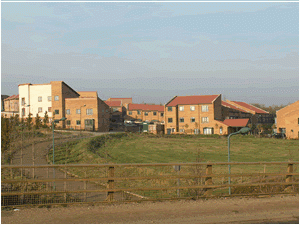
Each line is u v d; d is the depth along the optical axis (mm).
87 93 109625
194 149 49000
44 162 32312
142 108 121312
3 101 98938
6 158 30031
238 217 9461
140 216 9438
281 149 49219
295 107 72812
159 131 86188
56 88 80188
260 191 12445
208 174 11438
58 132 63656
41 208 10070
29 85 81875
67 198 11898
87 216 9359
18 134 44594
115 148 49969
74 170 20969
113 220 9055
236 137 68125
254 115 101000
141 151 46531
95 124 78688
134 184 18734
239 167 29391
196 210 10094
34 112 81375
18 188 11930
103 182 15102
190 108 81688
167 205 10578
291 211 10102
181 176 11094
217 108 81750
